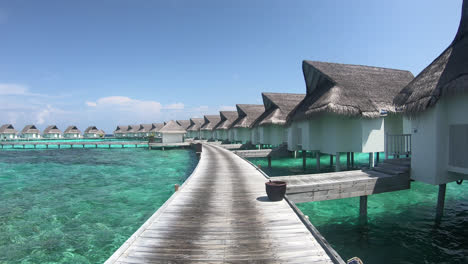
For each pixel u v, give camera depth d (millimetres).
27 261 6715
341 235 7781
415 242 7227
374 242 7277
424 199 11078
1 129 77750
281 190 7266
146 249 4406
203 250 4359
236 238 4816
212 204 7043
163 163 26688
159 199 12672
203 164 15633
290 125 19984
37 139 80125
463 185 13000
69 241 7887
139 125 102125
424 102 8211
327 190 8461
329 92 14688
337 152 14789
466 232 7805
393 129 16047
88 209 11039
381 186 9055
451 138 8188
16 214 10359
